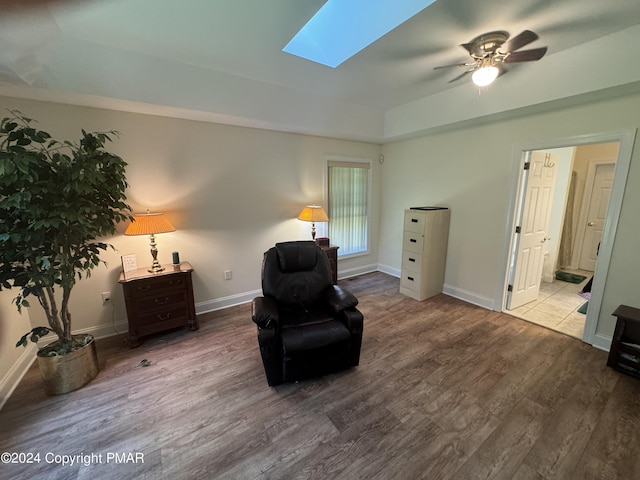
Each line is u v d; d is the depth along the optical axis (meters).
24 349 2.30
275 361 2.05
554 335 2.79
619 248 2.38
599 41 2.07
